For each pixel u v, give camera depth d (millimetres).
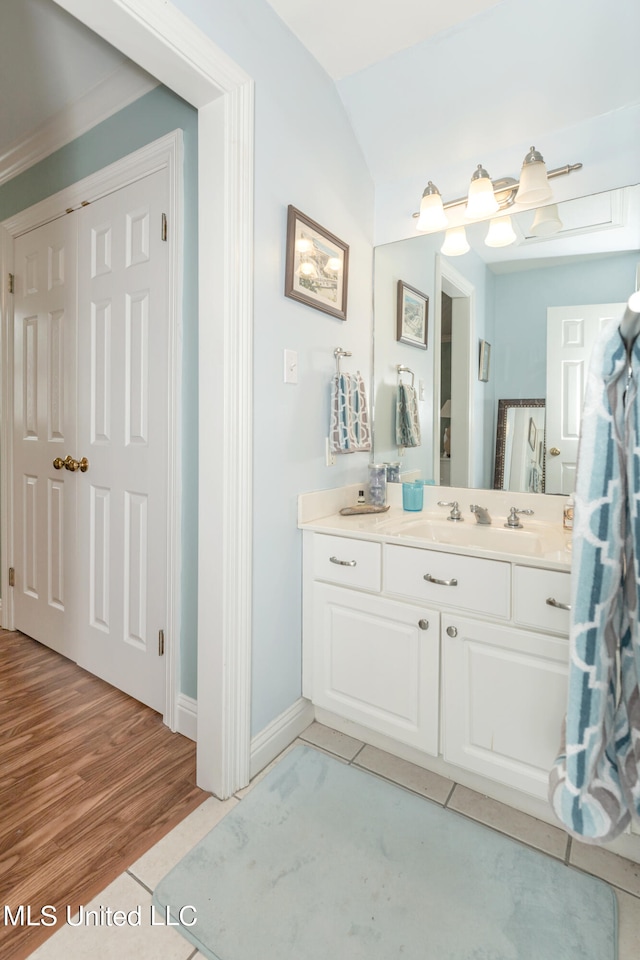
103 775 1507
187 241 1589
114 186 1839
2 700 1913
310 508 1736
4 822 1315
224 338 1346
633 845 1216
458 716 1406
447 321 1952
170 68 1211
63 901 1094
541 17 1487
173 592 1683
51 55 1677
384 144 1951
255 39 1404
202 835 1277
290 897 1104
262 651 1537
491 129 1774
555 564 1225
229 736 1412
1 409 2518
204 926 1036
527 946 1006
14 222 2354
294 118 1586
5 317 2449
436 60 1667
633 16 1406
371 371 2143
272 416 1542
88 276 1975
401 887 1133
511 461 1832
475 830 1307
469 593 1368
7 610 2576
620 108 1583
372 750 1650
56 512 2223
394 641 1517
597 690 809
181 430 1637
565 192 1697
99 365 1945
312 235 1672
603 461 788
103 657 2023
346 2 1468
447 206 1899
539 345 1771
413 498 1934
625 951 1000
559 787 842
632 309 706
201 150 1360
